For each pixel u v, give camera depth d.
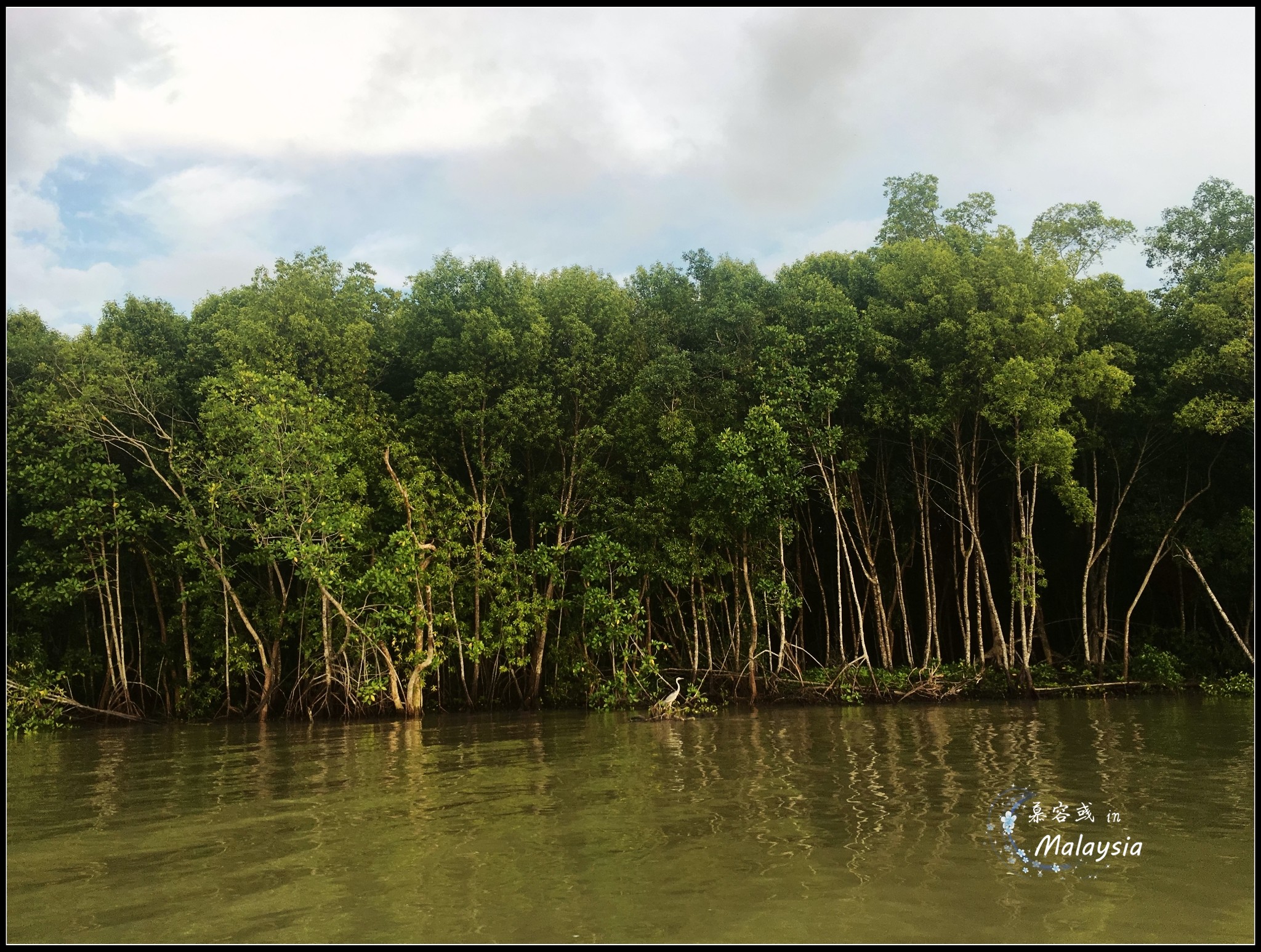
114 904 7.16
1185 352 24.48
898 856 8.11
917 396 25.27
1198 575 25.25
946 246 25.78
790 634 28.80
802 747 15.33
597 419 26.88
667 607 26.31
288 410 23.00
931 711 21.23
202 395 26.38
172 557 25.95
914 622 30.56
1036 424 23.59
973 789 11.09
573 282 27.11
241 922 6.67
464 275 27.67
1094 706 21.52
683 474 24.97
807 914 6.62
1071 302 25.81
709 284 28.03
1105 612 26.19
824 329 24.86
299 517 23.23
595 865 7.97
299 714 23.77
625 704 24.48
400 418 27.12
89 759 16.33
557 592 26.98
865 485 28.95
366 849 8.72
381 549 25.33
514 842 8.90
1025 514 25.03
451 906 6.91
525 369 25.88
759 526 25.00
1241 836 8.73
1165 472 27.25
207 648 25.61
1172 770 12.24
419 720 22.62
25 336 27.30
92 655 25.66
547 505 26.33
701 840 8.80
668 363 25.73
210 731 21.36
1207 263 25.84
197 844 9.14
